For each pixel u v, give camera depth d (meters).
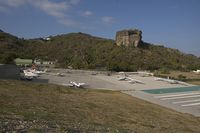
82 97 66.25
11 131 17.88
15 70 101.25
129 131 28.11
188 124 49.31
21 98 47.41
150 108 64.38
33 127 20.11
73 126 24.69
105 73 177.88
